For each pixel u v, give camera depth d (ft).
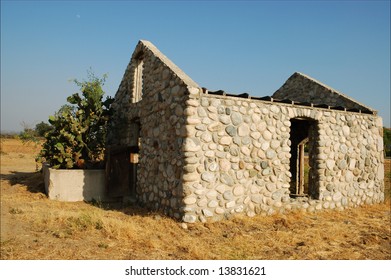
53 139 34.71
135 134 34.99
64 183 32.27
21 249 17.13
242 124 25.93
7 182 40.37
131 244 18.86
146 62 30.91
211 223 23.67
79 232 20.33
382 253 19.89
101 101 36.52
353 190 32.94
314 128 30.91
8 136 132.36
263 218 25.80
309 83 39.63
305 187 42.55
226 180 24.94
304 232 23.22
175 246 19.10
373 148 35.14
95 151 36.19
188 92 23.65
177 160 24.41
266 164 26.94
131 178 34.35
